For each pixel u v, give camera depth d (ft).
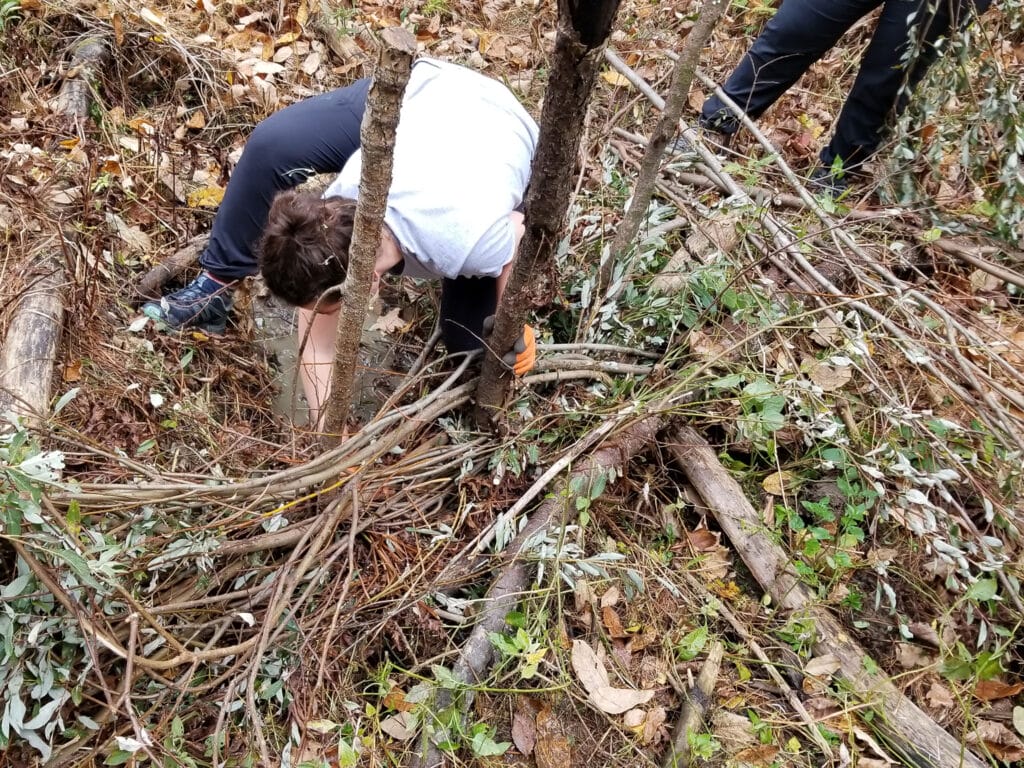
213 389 7.29
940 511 5.99
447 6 11.76
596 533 6.30
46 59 9.27
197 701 4.97
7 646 4.45
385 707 5.37
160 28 9.71
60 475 5.18
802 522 6.42
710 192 8.58
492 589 5.69
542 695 5.49
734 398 6.55
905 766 5.35
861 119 8.68
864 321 7.54
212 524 5.08
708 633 5.96
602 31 3.62
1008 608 6.05
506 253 5.75
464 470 6.23
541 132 4.20
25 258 6.84
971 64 8.51
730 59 10.69
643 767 5.32
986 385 6.99
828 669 5.69
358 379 7.91
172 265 7.90
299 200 5.17
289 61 10.50
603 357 7.23
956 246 8.26
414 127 5.65
